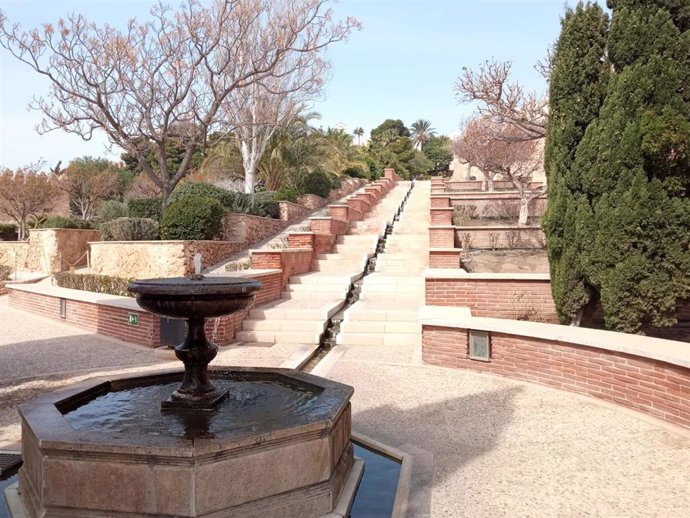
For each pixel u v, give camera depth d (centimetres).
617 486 402
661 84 693
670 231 691
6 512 368
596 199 755
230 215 1783
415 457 462
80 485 321
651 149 673
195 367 461
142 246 1494
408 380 720
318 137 2789
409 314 1012
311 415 377
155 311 444
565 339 650
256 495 332
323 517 351
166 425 402
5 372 777
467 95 1448
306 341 980
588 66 788
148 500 314
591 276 751
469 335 771
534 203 1992
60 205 3509
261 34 1753
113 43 1578
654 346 571
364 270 1480
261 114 2266
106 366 812
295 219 2362
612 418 555
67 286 1522
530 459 457
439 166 7138
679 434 505
